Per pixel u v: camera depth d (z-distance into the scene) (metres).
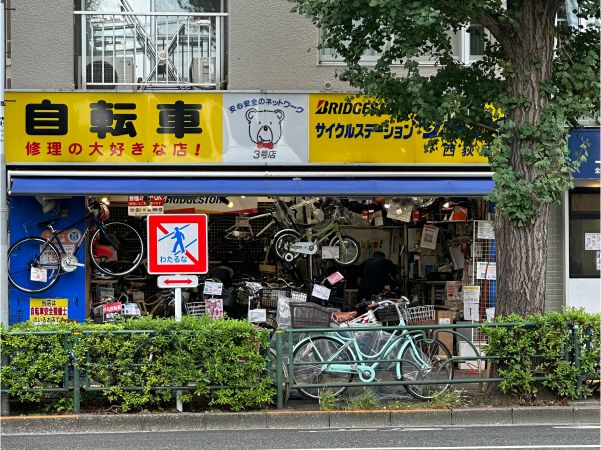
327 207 14.67
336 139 13.80
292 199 14.70
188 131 13.56
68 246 13.59
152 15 13.92
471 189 13.26
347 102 13.48
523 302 10.75
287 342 10.58
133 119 13.46
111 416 9.99
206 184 13.16
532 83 10.62
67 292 13.55
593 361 10.57
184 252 10.38
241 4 13.95
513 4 10.67
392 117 11.67
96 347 10.12
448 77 11.29
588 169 13.88
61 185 12.87
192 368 10.18
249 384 10.29
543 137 10.42
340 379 10.80
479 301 14.03
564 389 10.55
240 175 13.48
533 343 10.58
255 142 13.68
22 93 13.23
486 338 11.09
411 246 15.76
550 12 10.67
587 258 14.45
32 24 13.59
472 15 10.55
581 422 10.36
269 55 13.98
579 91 10.78
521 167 10.60
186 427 10.05
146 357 10.20
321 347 10.77
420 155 13.87
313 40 14.05
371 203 14.78
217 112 13.62
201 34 14.14
